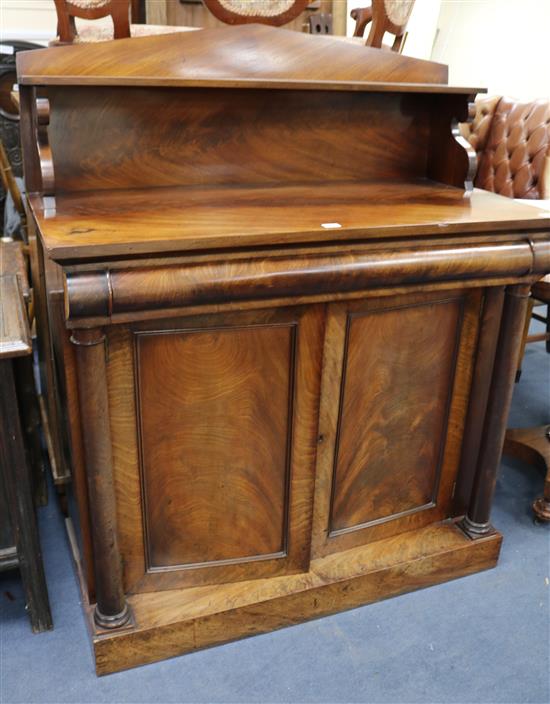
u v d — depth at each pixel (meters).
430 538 1.87
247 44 1.62
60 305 1.27
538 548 2.05
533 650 1.68
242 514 1.61
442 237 1.46
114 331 1.31
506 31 4.38
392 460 1.75
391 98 1.85
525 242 1.55
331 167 1.87
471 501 1.89
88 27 2.09
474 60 4.69
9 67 3.82
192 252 1.25
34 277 2.19
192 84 1.42
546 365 3.38
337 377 1.54
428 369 1.67
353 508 1.75
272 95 1.72
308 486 1.62
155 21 3.42
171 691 1.53
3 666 1.58
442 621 1.76
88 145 1.60
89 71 1.50
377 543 1.84
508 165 3.11
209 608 1.60
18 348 1.36
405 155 1.93
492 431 1.77
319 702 1.52
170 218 1.38
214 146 1.72
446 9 4.72
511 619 1.77
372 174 1.92
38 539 1.60
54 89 1.52
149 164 1.67
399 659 1.64
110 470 1.40
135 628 1.54
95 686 1.54
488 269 1.51
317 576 1.72
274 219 1.40
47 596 1.67
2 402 1.42
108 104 1.58
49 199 1.44
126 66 1.53
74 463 1.41
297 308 1.43
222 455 1.53
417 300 1.56
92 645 1.58
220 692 1.53
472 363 1.72
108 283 1.20
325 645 1.67
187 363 1.40
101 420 1.34
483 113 3.30
